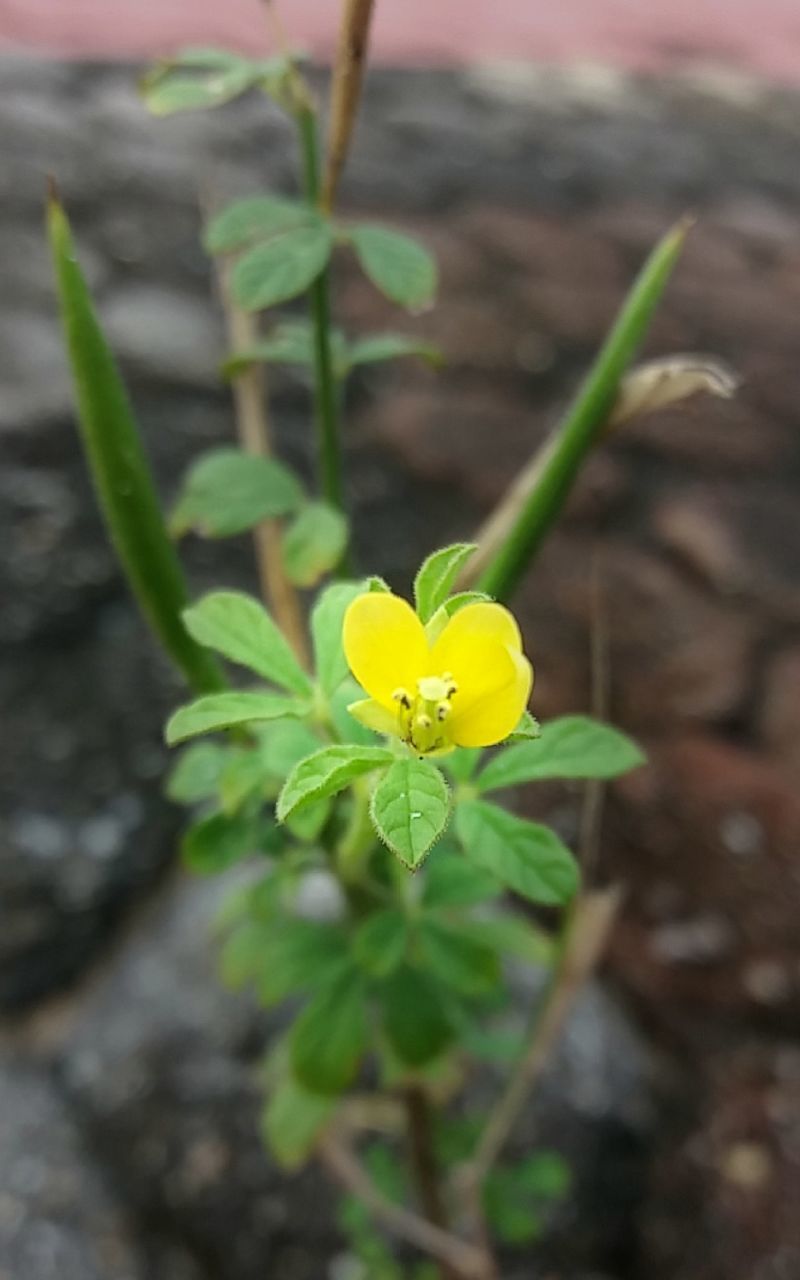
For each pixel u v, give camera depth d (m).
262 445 0.13
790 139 0.36
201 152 0.30
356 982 0.11
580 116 0.35
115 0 0.36
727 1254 0.15
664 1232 0.16
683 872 0.18
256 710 0.08
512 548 0.11
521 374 0.26
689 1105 0.16
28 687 0.20
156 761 0.19
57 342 0.25
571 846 0.19
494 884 0.11
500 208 0.30
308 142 0.11
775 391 0.26
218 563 0.22
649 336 0.27
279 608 0.13
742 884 0.18
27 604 0.20
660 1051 0.17
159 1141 0.16
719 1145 0.16
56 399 0.23
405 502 0.23
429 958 0.11
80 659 0.20
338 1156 0.14
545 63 0.38
